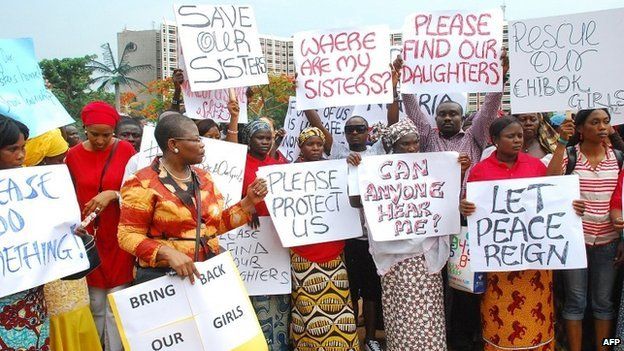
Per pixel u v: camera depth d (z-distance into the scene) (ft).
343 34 17.56
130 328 10.59
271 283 15.83
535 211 13.62
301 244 15.25
